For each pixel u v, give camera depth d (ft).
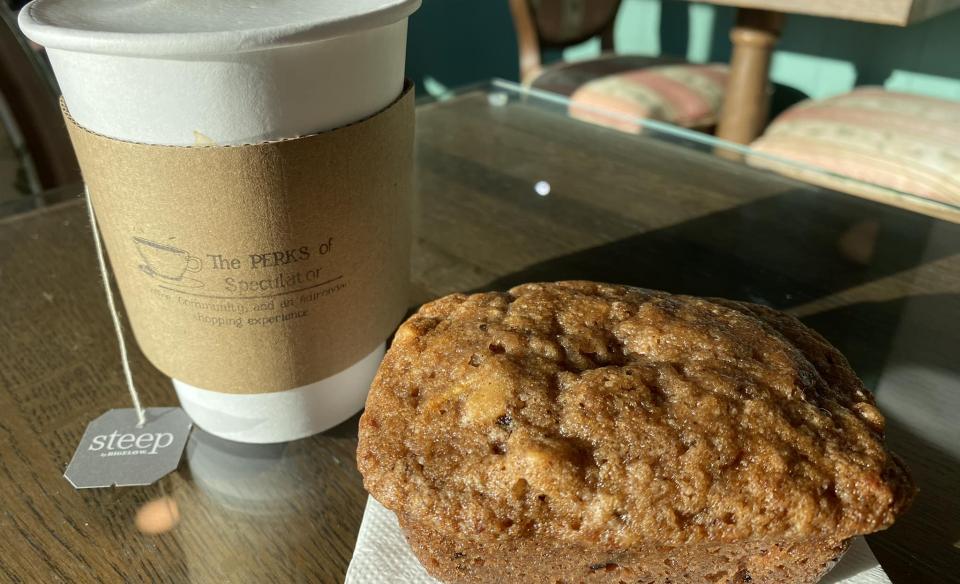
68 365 0.79
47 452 0.68
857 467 0.49
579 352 0.56
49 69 1.38
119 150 0.50
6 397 0.74
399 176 0.61
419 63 3.49
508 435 0.50
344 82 0.52
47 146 1.30
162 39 0.43
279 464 0.67
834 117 1.83
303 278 0.57
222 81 0.47
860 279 0.94
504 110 1.47
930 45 2.36
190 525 0.60
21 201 1.10
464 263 0.99
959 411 0.71
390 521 0.58
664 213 1.11
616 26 3.20
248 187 0.50
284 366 0.61
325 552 0.58
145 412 0.72
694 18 2.90
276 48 0.46
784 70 2.74
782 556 0.52
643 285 0.93
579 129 1.40
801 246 1.02
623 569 0.54
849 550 0.55
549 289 0.63
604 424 0.50
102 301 0.90
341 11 0.52
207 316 0.57
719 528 0.48
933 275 0.94
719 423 0.49
